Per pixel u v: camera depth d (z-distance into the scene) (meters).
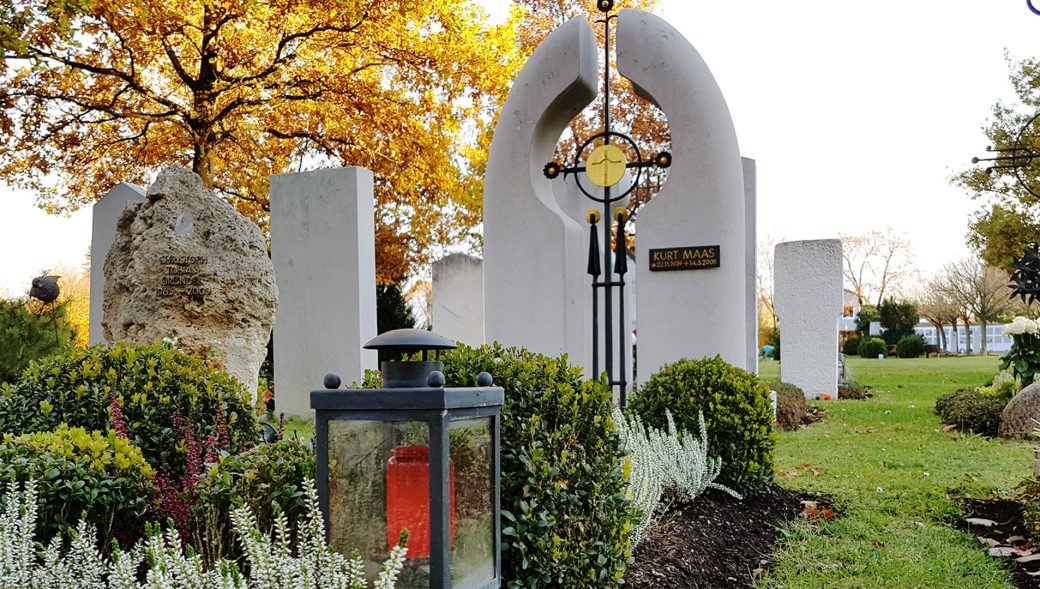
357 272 10.72
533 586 3.25
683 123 8.65
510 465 3.38
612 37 23.59
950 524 5.94
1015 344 10.92
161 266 8.13
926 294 47.44
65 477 3.48
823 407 13.32
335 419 2.66
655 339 8.68
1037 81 20.58
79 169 19.12
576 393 3.71
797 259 14.88
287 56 17.47
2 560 2.68
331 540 2.68
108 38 17.31
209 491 3.39
